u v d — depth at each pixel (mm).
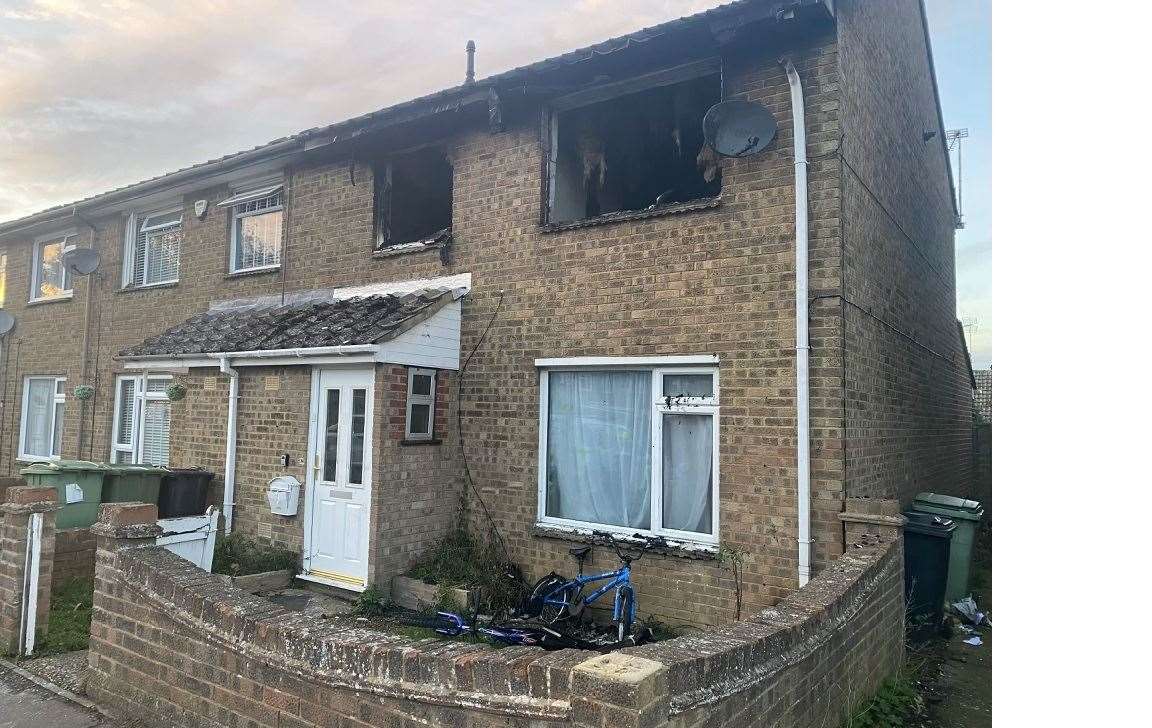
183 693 4152
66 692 4770
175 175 10578
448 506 7664
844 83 6312
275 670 3676
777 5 5762
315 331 7707
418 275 8406
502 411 7551
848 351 6066
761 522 6031
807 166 6109
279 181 10023
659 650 3053
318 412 7691
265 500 8008
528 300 7492
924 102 10070
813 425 5902
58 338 13094
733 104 6285
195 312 10797
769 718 3418
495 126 7586
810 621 3852
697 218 6543
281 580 7438
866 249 6789
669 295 6633
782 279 6102
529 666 2896
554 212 7750
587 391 7199
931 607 6641
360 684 3311
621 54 6711
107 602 4727
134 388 11641
